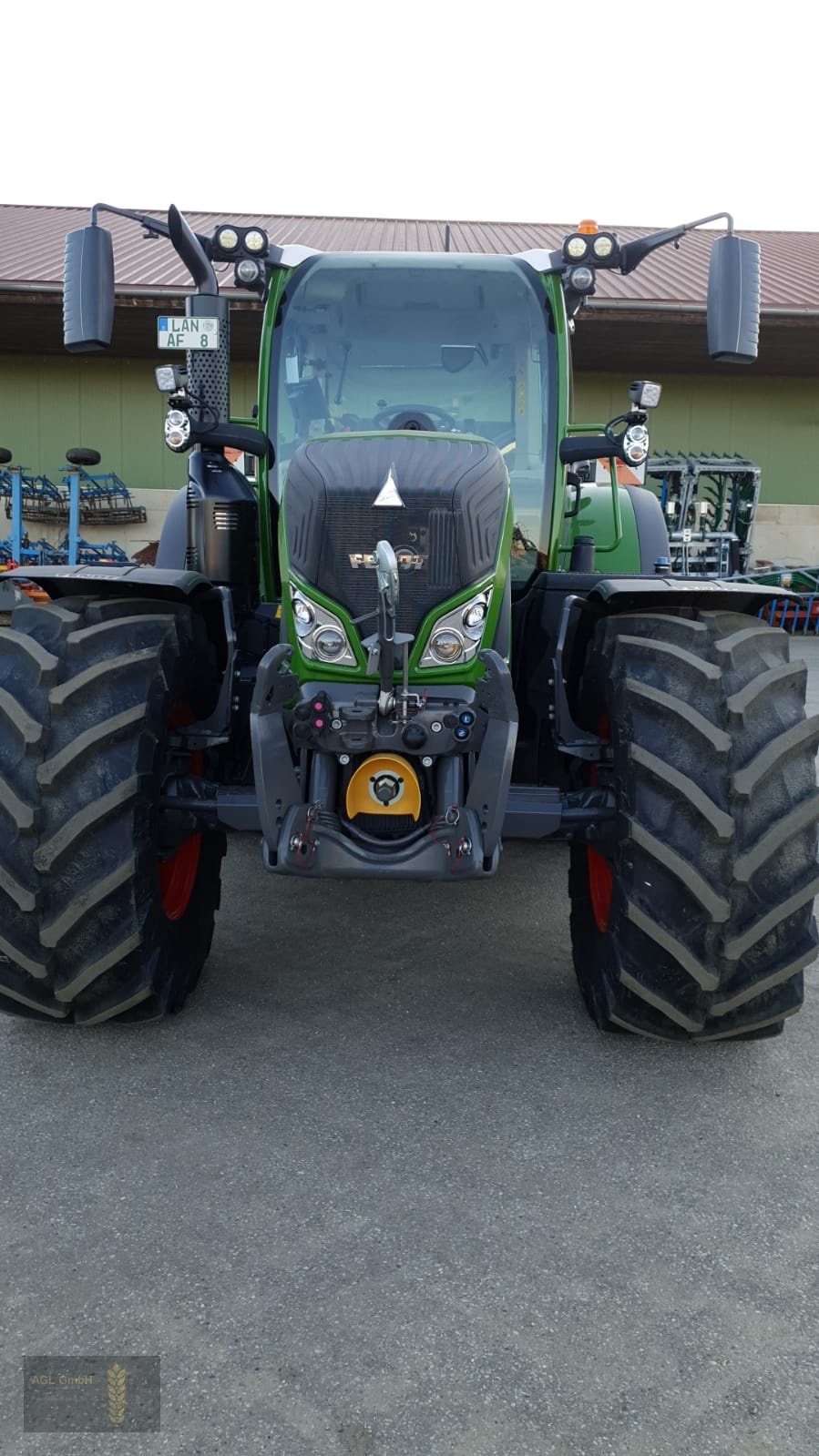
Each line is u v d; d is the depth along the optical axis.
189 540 3.71
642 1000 2.64
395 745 2.62
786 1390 1.66
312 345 3.69
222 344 3.68
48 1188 2.15
